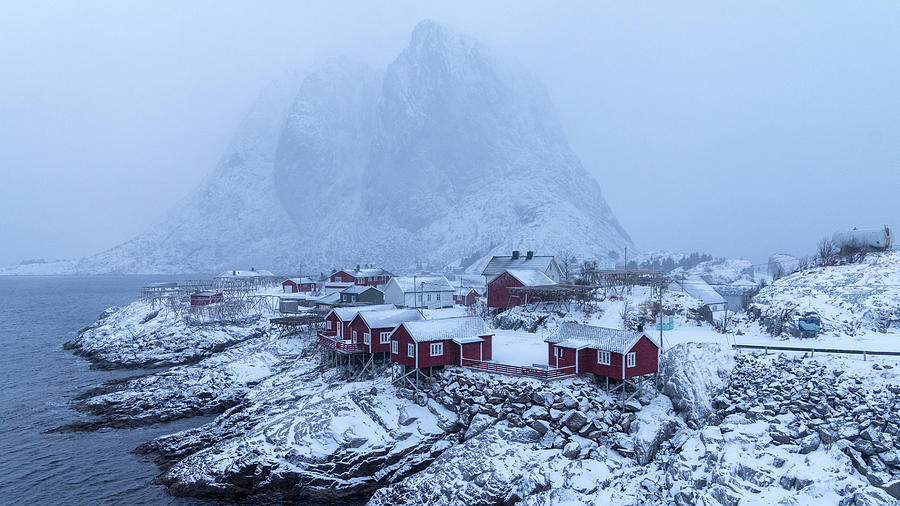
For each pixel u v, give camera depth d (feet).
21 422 188.03
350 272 435.94
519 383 151.43
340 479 136.46
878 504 96.32
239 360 241.55
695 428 135.95
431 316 246.47
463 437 149.79
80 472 149.18
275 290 490.08
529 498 117.50
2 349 329.11
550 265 290.76
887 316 164.14
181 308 340.59
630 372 146.92
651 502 113.29
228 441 157.07
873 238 209.46
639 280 274.57
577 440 135.33
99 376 255.70
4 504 131.64
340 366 206.80
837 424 118.52
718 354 151.53
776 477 107.76
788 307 178.40
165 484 141.28
